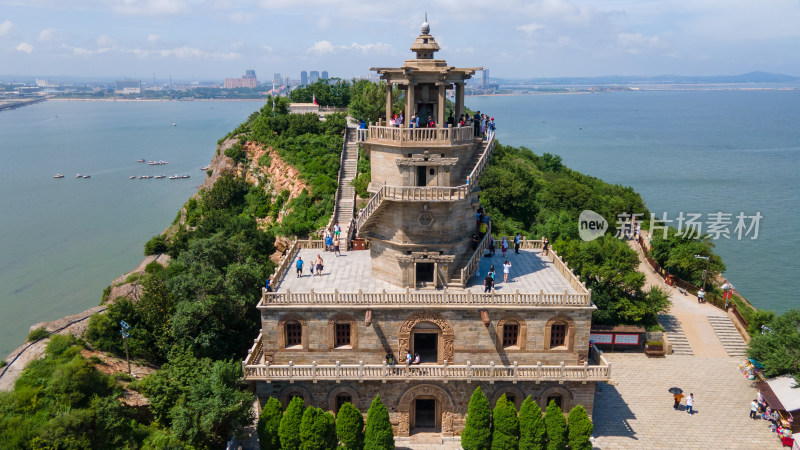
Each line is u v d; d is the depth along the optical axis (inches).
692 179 7194.9
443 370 1598.2
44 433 1385.3
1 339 2746.1
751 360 2026.3
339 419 1499.8
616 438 1665.8
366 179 3262.8
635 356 2213.3
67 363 1622.8
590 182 4717.0
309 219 3097.9
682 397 1841.8
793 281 3577.8
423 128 1583.4
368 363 1660.9
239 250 2331.4
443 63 1638.8
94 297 3297.2
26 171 7844.5
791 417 1664.6
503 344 1649.9
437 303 1601.9
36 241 4421.8
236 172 4065.0
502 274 1834.4
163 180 7076.8
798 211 5374.0
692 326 2400.3
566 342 1640.0
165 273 2511.1
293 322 1632.6
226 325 2021.4
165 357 1934.1
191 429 1492.4
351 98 5022.1
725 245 4298.7
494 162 4040.4
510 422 1514.5
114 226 4869.6
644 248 3324.3
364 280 1782.7
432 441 1659.7
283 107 4544.8
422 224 1656.0
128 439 1528.1
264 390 1657.2
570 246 2512.3
